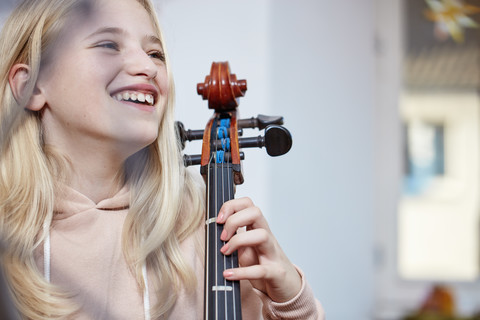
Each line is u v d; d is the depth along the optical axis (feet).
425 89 6.54
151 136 2.34
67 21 2.29
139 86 2.35
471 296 6.27
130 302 2.43
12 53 2.40
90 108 2.27
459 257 6.43
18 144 2.43
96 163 2.45
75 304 2.30
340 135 5.99
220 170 2.42
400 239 6.44
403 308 6.25
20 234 2.32
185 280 2.55
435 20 6.53
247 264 2.37
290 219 5.50
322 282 5.73
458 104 6.53
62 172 2.45
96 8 2.31
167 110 2.69
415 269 6.43
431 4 6.53
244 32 5.41
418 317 5.62
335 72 5.97
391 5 6.48
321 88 5.82
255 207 2.31
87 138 2.34
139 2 2.56
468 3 6.54
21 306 2.21
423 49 6.54
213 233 2.23
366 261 6.14
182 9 5.42
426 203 6.48
